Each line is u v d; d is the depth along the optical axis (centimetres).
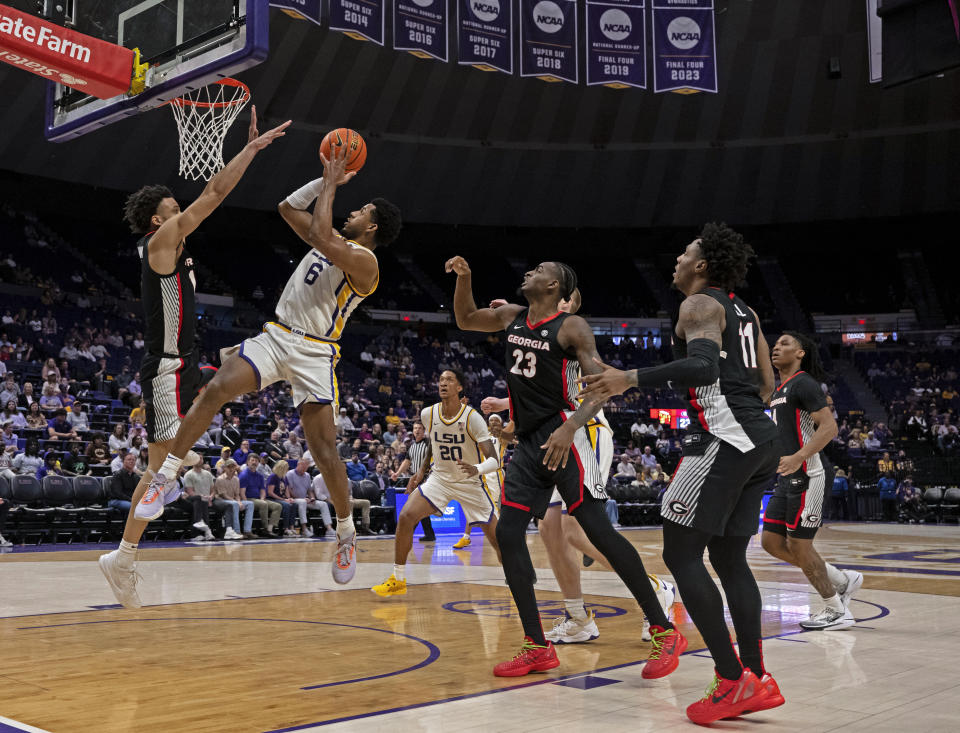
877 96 2214
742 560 290
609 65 1567
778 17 2123
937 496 1862
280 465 1199
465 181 2344
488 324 394
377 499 1316
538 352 340
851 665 350
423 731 247
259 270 2633
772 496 468
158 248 393
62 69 605
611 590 619
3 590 583
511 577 336
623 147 2342
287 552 923
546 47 1567
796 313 2859
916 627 449
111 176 2033
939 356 2625
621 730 252
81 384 1517
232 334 2239
